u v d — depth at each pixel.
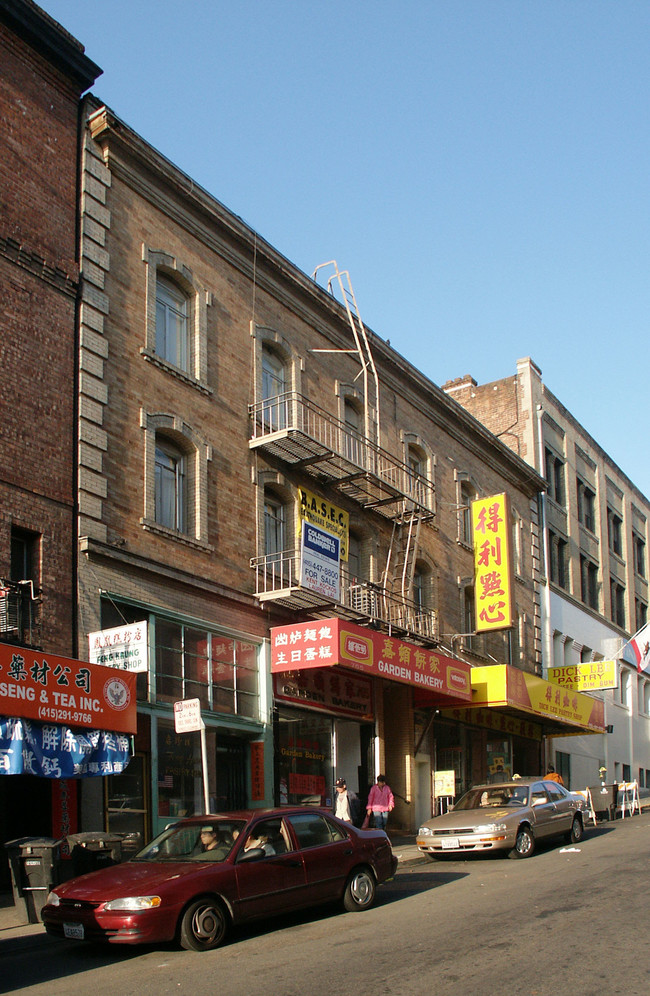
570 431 44.69
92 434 17.69
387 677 21.84
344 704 23.78
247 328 22.72
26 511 16.17
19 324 16.78
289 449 22.20
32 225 17.45
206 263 21.77
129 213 19.78
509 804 19.36
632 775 45.78
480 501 30.94
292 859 11.98
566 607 40.56
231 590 20.55
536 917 11.62
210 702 19.42
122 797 16.83
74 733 14.30
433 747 28.00
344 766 24.06
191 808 18.47
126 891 10.55
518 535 37.06
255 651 21.08
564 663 39.59
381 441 27.81
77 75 19.11
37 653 13.88
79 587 16.86
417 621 27.14
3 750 13.20
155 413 19.38
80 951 11.01
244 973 9.48
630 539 51.03
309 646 20.61
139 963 10.25
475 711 30.47
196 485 20.16
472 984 8.70
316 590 21.59
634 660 46.25
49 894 11.31
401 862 18.48
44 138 18.12
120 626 17.23
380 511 26.70
